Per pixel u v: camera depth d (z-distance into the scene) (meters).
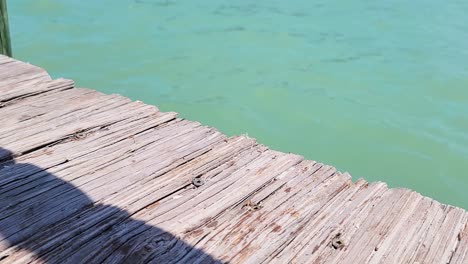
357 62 9.52
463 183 6.24
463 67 9.41
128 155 3.31
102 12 11.38
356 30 11.11
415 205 2.88
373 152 6.80
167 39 10.15
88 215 2.68
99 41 9.84
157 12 11.65
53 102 4.06
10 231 2.51
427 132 7.32
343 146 6.92
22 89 4.25
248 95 8.15
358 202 2.90
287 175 3.17
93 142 3.45
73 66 8.77
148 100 7.86
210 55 9.54
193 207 2.80
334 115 7.67
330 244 2.56
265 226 2.68
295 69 9.12
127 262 2.38
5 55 5.53
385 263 2.44
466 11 12.42
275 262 2.44
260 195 2.95
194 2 12.49
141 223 2.64
